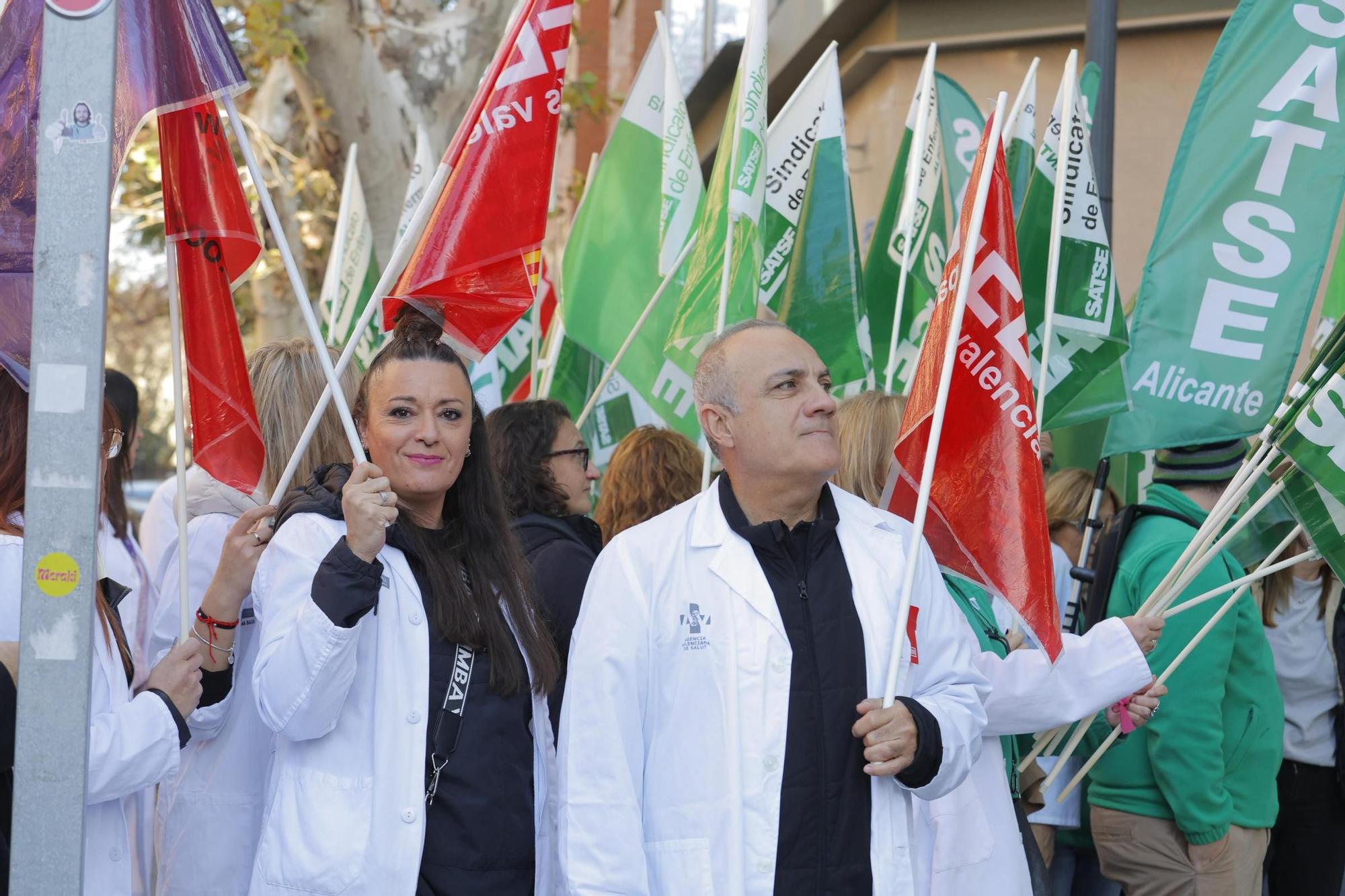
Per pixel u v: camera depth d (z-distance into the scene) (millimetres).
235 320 3117
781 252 4922
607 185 5238
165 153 2979
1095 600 3957
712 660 2553
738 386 2658
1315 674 4656
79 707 2014
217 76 2668
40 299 2018
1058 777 4359
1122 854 3967
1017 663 3184
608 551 2695
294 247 10492
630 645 2580
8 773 2396
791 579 2607
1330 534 3268
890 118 10734
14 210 2664
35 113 2678
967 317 2973
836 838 2480
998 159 2969
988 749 3168
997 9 10266
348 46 9945
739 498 2711
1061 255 4238
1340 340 3225
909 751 2457
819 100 4855
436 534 2873
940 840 3014
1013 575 2910
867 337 4812
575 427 4082
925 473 2646
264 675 2582
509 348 6160
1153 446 4160
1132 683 3166
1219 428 4070
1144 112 9664
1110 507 5113
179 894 3008
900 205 5297
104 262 2020
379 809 2582
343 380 3391
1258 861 3918
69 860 2008
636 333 4484
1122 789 3963
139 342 21656
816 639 2570
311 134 10250
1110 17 5445
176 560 3283
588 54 17859
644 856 2490
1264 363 4039
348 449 3338
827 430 2648
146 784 2582
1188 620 3709
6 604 2484
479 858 2635
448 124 10148
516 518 3834
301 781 2621
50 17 2025
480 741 2689
